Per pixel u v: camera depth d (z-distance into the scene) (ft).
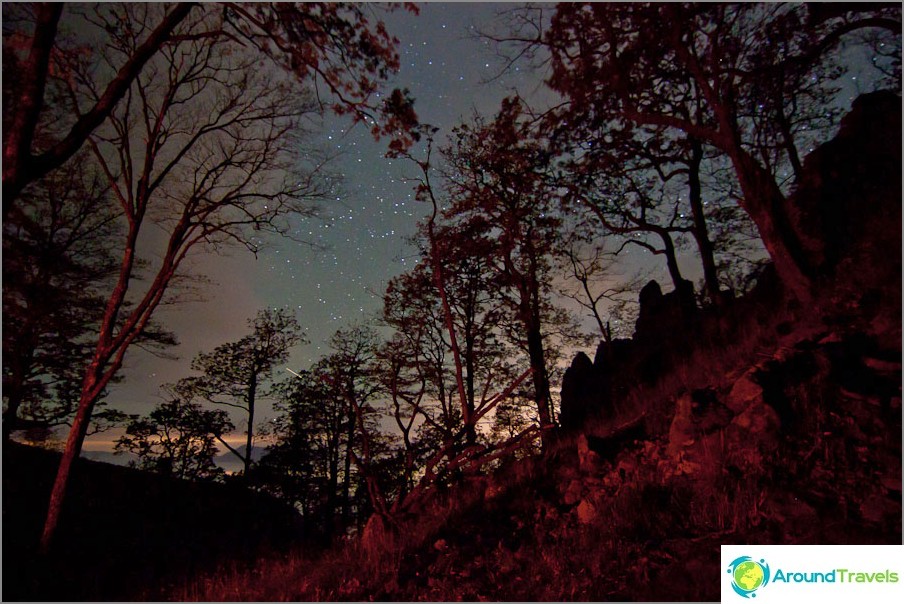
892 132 37.14
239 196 45.42
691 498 21.07
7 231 58.44
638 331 62.90
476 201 62.49
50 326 66.85
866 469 19.11
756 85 44.70
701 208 58.29
